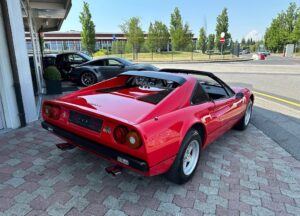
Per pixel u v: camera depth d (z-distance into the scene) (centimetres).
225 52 5000
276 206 278
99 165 350
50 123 328
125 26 4319
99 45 6066
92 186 301
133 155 248
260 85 1116
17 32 466
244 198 290
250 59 3762
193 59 3541
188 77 345
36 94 792
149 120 254
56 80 816
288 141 460
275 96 878
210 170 349
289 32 5822
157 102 297
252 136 482
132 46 4325
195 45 5997
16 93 471
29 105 512
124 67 1031
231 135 486
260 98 836
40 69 1016
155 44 4703
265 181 326
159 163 257
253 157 393
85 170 336
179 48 4656
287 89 1021
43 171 331
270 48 6569
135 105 288
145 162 243
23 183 303
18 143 416
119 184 308
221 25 5347
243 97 461
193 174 325
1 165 344
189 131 296
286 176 339
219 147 428
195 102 325
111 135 257
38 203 268
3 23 438
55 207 263
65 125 304
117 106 286
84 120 283
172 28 4631
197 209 269
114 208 265
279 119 597
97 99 316
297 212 270
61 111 308
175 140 270
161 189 301
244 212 267
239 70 1856
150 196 287
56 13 1079
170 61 3222
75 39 5519
